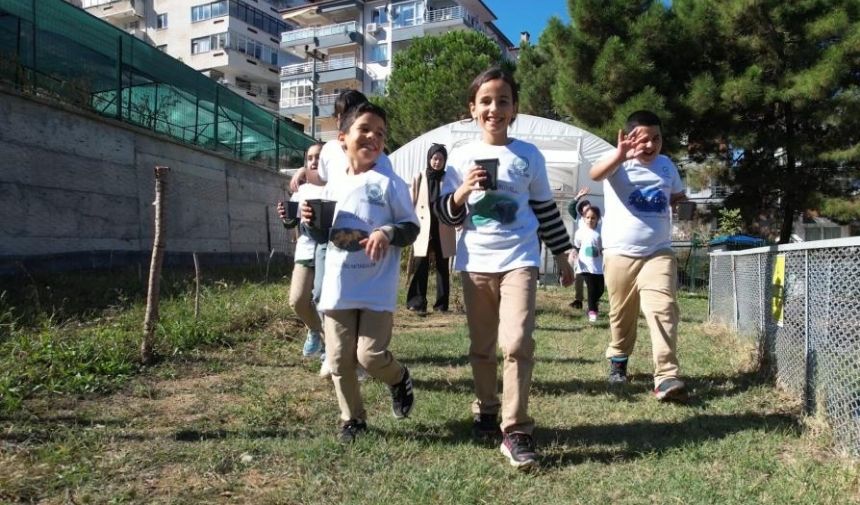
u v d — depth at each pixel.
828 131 16.59
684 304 11.85
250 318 6.50
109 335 5.12
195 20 46.97
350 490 2.76
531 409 4.02
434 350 5.95
